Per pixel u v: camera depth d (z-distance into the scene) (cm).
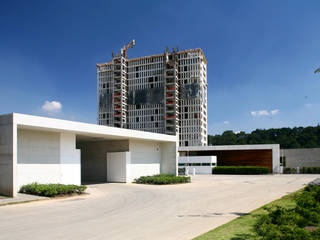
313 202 1023
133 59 11000
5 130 1644
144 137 2683
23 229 907
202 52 10681
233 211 1192
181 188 2219
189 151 5825
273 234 679
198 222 980
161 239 773
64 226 942
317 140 10306
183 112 10362
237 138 13588
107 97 10950
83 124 2069
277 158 4703
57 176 2059
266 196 1667
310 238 649
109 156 2788
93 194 1833
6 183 1619
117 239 780
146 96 10456
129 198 1636
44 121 1791
